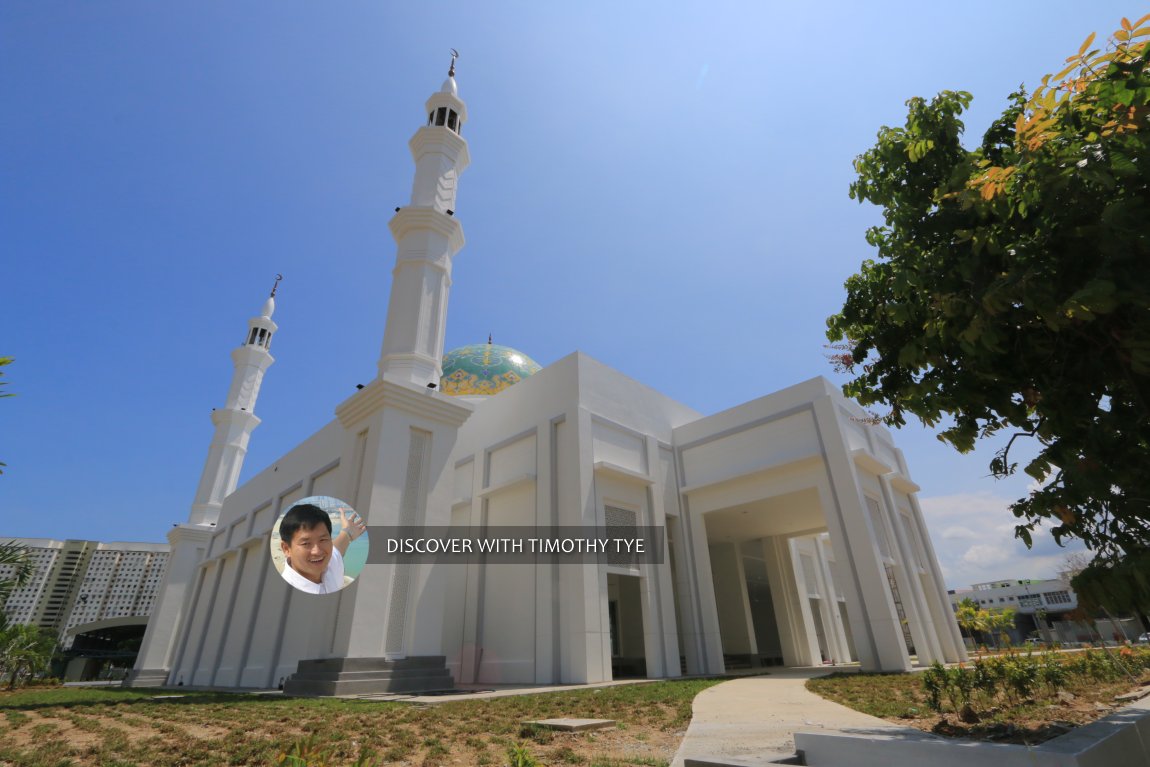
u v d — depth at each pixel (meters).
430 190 21.91
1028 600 60.44
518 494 22.08
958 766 4.15
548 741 7.50
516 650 19.45
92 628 53.25
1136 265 3.86
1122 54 3.95
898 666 17.19
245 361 40.41
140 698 15.28
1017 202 4.57
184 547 35.75
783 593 28.06
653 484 22.73
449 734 8.07
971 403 5.42
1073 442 4.81
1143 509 4.35
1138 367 4.00
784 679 16.30
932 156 6.11
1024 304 4.20
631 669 24.53
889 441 26.20
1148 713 5.51
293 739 7.70
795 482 20.92
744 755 5.58
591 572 18.89
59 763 6.65
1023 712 7.15
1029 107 4.35
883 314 6.34
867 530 18.77
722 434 23.88
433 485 17.33
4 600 9.79
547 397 22.97
